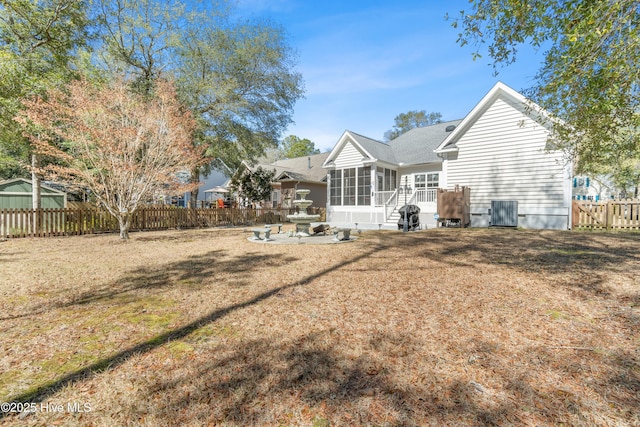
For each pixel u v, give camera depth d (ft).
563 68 16.22
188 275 18.12
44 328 10.62
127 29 54.29
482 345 9.25
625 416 6.23
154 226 48.75
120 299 13.78
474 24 18.69
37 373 7.84
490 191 44.29
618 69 13.30
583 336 9.74
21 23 34.86
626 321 10.71
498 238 32.09
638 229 37.19
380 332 10.20
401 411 6.41
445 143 47.85
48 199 55.16
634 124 18.72
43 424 6.06
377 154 58.54
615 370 7.84
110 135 31.27
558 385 7.29
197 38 60.54
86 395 6.98
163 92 36.55
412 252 25.00
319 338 9.78
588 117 18.61
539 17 16.97
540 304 12.62
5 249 27.78
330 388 7.20
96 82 40.37
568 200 38.65
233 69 63.41
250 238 35.70
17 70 31.07
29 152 41.52
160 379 7.57
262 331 10.36
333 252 25.66
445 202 45.03
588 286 14.74
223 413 6.37
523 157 41.55
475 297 13.65
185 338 9.87
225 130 66.95
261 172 79.82
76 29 40.32
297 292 14.71
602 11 12.92
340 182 63.67
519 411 6.40
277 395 6.94
